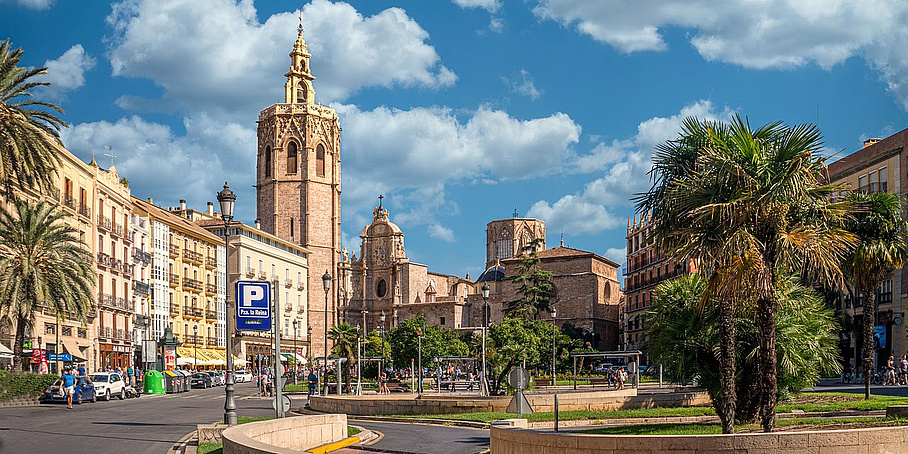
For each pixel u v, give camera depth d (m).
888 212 43.12
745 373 31.11
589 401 40.44
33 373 54.75
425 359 102.94
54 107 51.03
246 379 110.88
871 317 42.97
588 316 144.88
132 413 44.66
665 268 123.56
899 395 46.84
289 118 157.38
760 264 24.19
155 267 98.31
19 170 48.75
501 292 151.88
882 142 77.00
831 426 27.41
